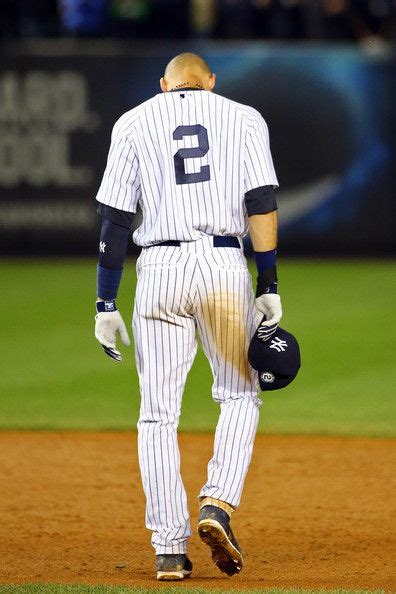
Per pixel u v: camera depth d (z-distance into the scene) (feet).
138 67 181.88
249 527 67.15
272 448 88.84
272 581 53.88
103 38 201.05
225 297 52.80
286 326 135.85
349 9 196.75
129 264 182.60
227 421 53.88
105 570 56.90
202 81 55.62
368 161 183.83
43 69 181.98
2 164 184.14
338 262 184.65
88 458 85.87
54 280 167.63
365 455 86.79
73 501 73.67
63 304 150.82
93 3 199.82
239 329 53.42
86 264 182.19
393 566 58.03
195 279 52.65
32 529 66.74
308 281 166.30
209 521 50.90
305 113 183.73
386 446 89.76
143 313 53.47
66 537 64.90
